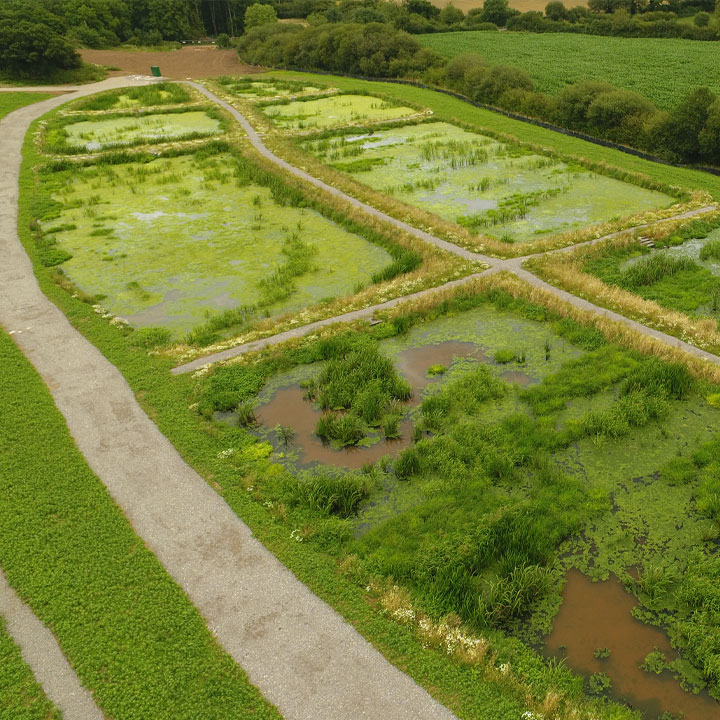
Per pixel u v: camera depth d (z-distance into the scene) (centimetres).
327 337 2089
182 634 1120
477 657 1084
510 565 1273
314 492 1446
